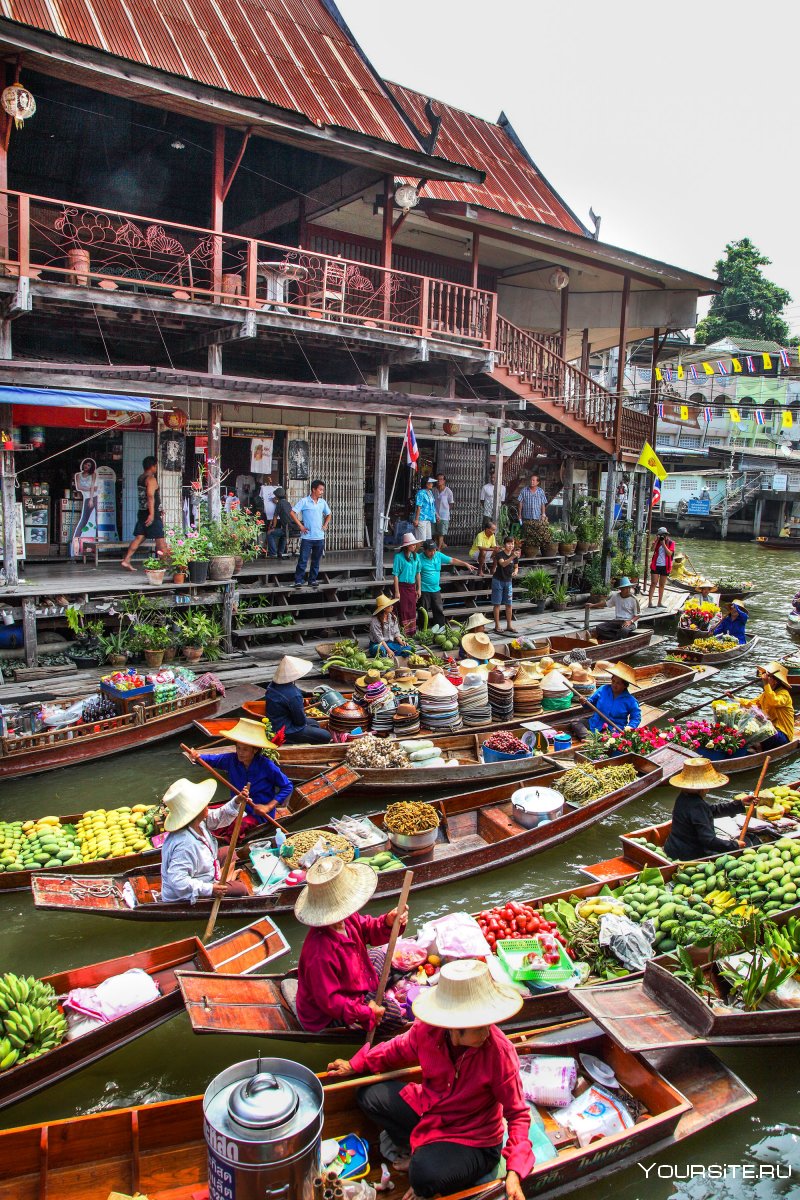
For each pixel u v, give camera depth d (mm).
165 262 16859
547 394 18828
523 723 10578
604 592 19766
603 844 8383
